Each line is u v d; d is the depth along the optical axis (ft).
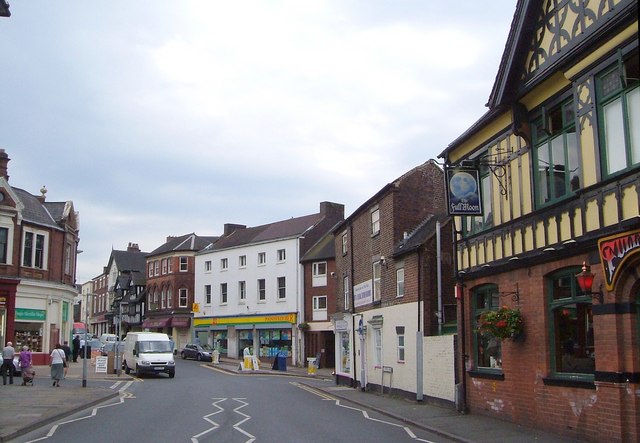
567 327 44.34
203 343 208.85
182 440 45.62
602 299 39.14
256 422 56.18
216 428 52.16
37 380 103.71
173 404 73.15
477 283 57.47
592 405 40.16
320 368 163.12
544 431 45.73
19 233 127.54
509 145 52.49
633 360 36.91
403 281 80.48
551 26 44.37
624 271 36.91
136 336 128.67
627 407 37.01
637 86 36.37
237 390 93.61
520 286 49.75
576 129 41.70
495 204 54.60
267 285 185.78
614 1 37.58
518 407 49.80
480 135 57.82
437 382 67.31
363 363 92.48
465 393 59.62
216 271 206.28
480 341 58.65
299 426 53.36
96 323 310.65
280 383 109.91
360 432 49.70
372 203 93.04
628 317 37.22
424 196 87.56
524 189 49.60
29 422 53.42
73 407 65.57
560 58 42.29
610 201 38.14
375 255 91.04
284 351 158.61
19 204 127.03
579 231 41.45
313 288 171.53
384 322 85.61
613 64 38.40
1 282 122.52
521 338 49.26
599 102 39.68
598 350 39.27
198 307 192.75
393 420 57.82
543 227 46.21
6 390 84.43
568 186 43.47
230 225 221.66
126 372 131.85
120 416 61.46
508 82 48.24
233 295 197.67
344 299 110.52
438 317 73.10
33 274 130.82
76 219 151.12
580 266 42.16
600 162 39.11
